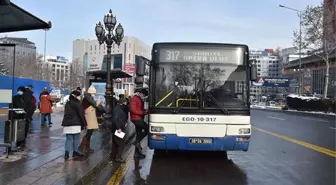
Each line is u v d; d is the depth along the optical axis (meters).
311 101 40.28
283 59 106.44
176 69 9.86
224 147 9.52
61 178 7.03
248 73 9.91
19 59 67.38
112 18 18.53
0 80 22.62
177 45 9.98
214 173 8.78
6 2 6.07
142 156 10.80
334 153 11.85
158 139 9.54
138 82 10.20
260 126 22.81
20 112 9.95
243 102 9.70
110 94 18.02
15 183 6.54
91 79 21.83
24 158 8.95
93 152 10.30
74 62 86.94
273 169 9.28
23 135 10.08
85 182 7.37
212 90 9.73
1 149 9.96
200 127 9.53
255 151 12.27
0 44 8.89
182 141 9.51
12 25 8.27
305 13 41.16
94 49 86.44
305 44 41.66
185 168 9.36
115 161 9.88
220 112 9.59
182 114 9.55
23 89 11.38
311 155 11.47
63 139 12.47
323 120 29.25
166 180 8.02
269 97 88.19
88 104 10.27
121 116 9.83
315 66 75.31
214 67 9.90
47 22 8.23
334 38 39.59
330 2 39.34
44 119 17.58
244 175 8.57
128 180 7.96
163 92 9.73
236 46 10.03
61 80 93.62
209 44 10.00
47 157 9.13
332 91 69.25
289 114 39.88
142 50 86.81
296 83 57.78
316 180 8.07
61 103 41.53
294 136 16.94
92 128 10.31
